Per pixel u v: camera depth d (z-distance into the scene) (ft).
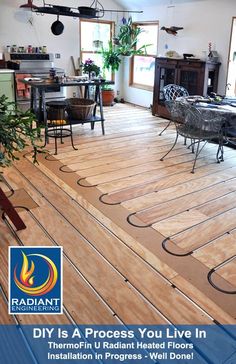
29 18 21.79
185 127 13.84
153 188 11.34
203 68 18.37
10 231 8.70
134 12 24.77
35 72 21.44
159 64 21.15
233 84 19.57
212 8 18.93
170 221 9.33
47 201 10.29
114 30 25.61
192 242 8.41
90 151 15.01
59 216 9.45
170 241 8.43
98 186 11.39
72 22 23.48
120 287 6.89
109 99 25.50
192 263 7.64
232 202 10.51
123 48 25.20
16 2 21.06
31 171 12.57
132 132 18.35
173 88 18.94
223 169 13.23
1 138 7.57
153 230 8.89
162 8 22.25
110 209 9.89
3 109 7.72
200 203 10.39
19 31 21.72
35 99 16.10
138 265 7.54
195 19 20.08
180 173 12.71
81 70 24.52
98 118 17.19
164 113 21.67
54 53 23.40
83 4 23.45
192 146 15.24
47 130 15.35
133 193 10.94
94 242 8.32
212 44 19.40
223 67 19.08
